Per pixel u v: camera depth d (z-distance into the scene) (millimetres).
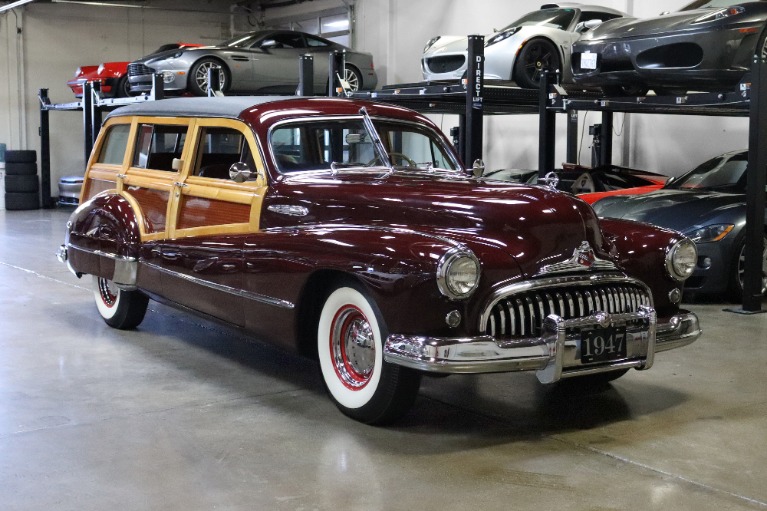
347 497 3027
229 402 4191
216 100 5023
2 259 9773
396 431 3762
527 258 3582
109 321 5891
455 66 10672
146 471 3271
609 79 7777
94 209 5637
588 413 4062
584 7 10688
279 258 4035
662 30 7195
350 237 3764
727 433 3773
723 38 6828
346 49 15359
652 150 12734
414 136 4965
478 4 15406
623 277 3781
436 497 3031
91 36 20375
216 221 4699
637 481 3199
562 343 3502
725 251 6855
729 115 9414
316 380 4605
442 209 3828
